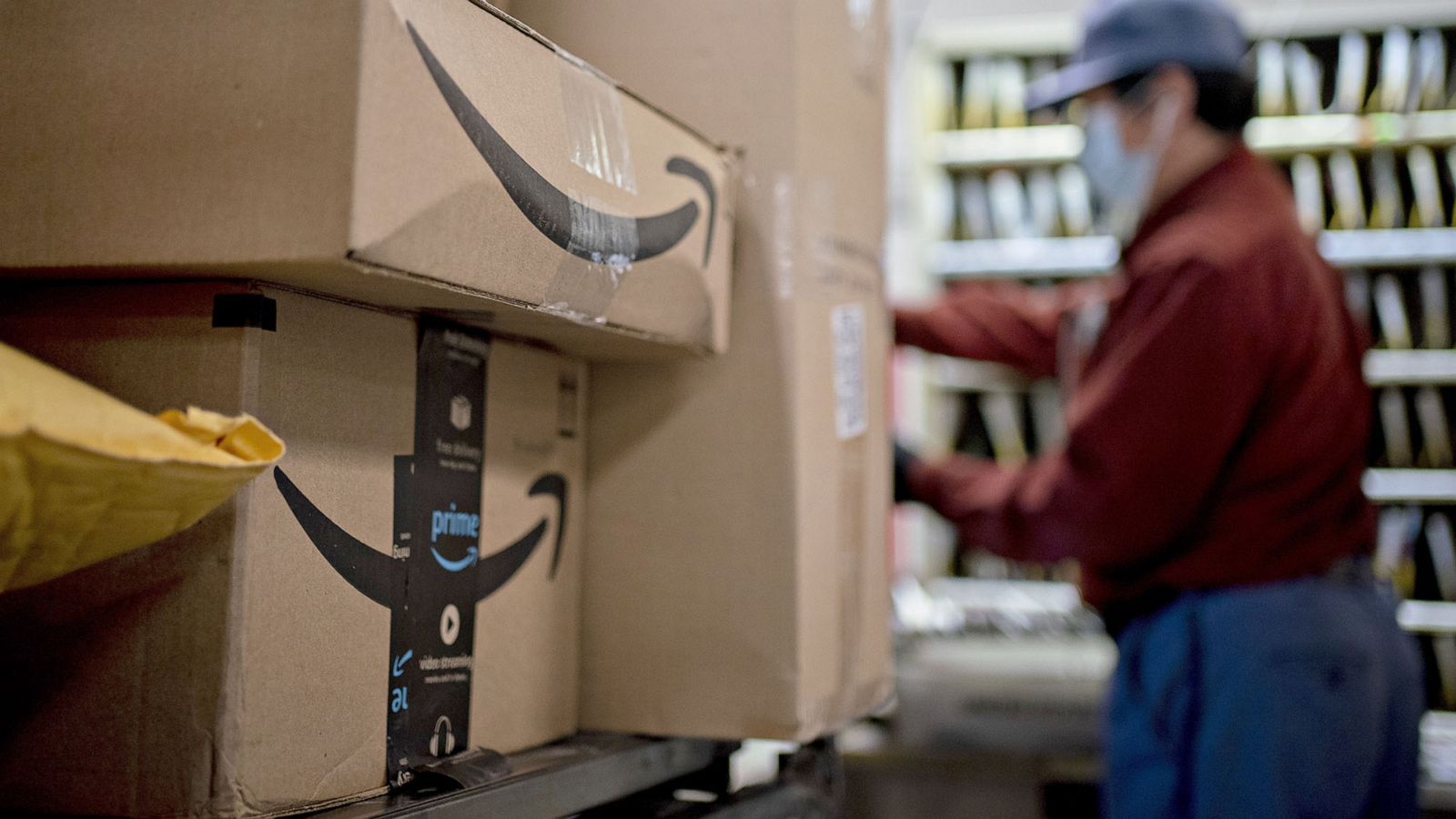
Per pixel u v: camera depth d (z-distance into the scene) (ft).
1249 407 4.45
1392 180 9.19
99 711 2.00
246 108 1.80
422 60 1.86
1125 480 4.51
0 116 1.94
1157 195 5.43
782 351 3.10
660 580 3.16
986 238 9.83
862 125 3.59
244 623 1.96
